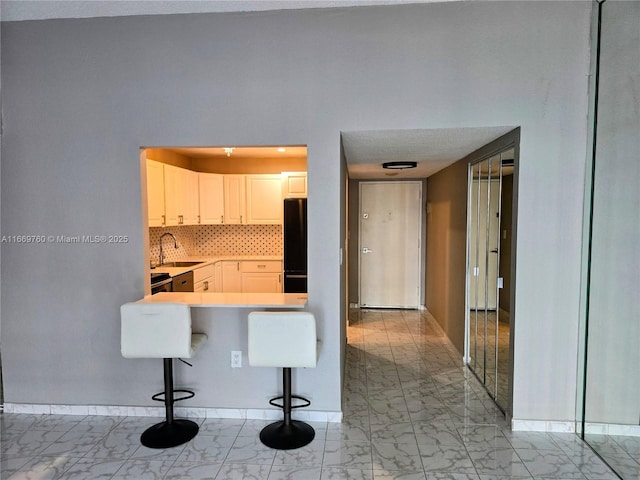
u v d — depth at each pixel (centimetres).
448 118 255
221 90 267
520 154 254
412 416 288
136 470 227
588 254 251
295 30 261
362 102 259
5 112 278
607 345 253
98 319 286
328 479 219
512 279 267
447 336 454
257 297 283
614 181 246
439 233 493
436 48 254
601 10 239
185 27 266
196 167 574
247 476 221
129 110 271
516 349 265
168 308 244
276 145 269
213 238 593
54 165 278
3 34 274
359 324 522
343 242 346
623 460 235
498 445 251
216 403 286
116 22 269
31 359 292
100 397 291
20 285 288
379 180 591
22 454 243
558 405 265
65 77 273
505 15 249
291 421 272
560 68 248
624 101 243
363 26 257
